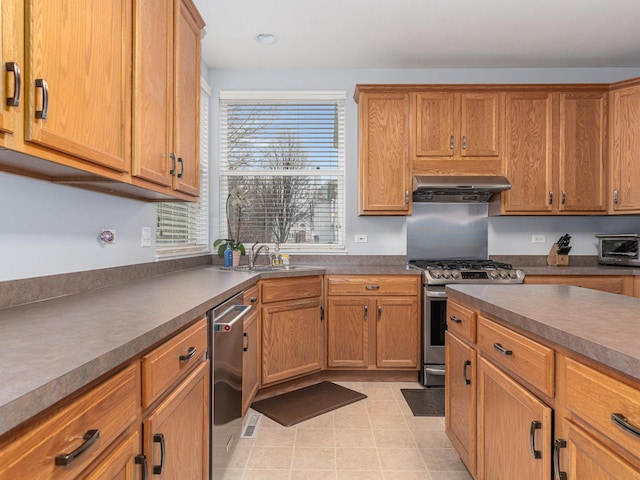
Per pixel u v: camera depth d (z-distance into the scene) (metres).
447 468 1.89
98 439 0.75
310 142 3.65
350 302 3.05
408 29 2.89
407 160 3.25
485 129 3.25
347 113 3.61
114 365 0.78
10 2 0.84
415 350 3.04
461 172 3.25
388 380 3.11
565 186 3.26
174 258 2.74
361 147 3.26
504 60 3.40
